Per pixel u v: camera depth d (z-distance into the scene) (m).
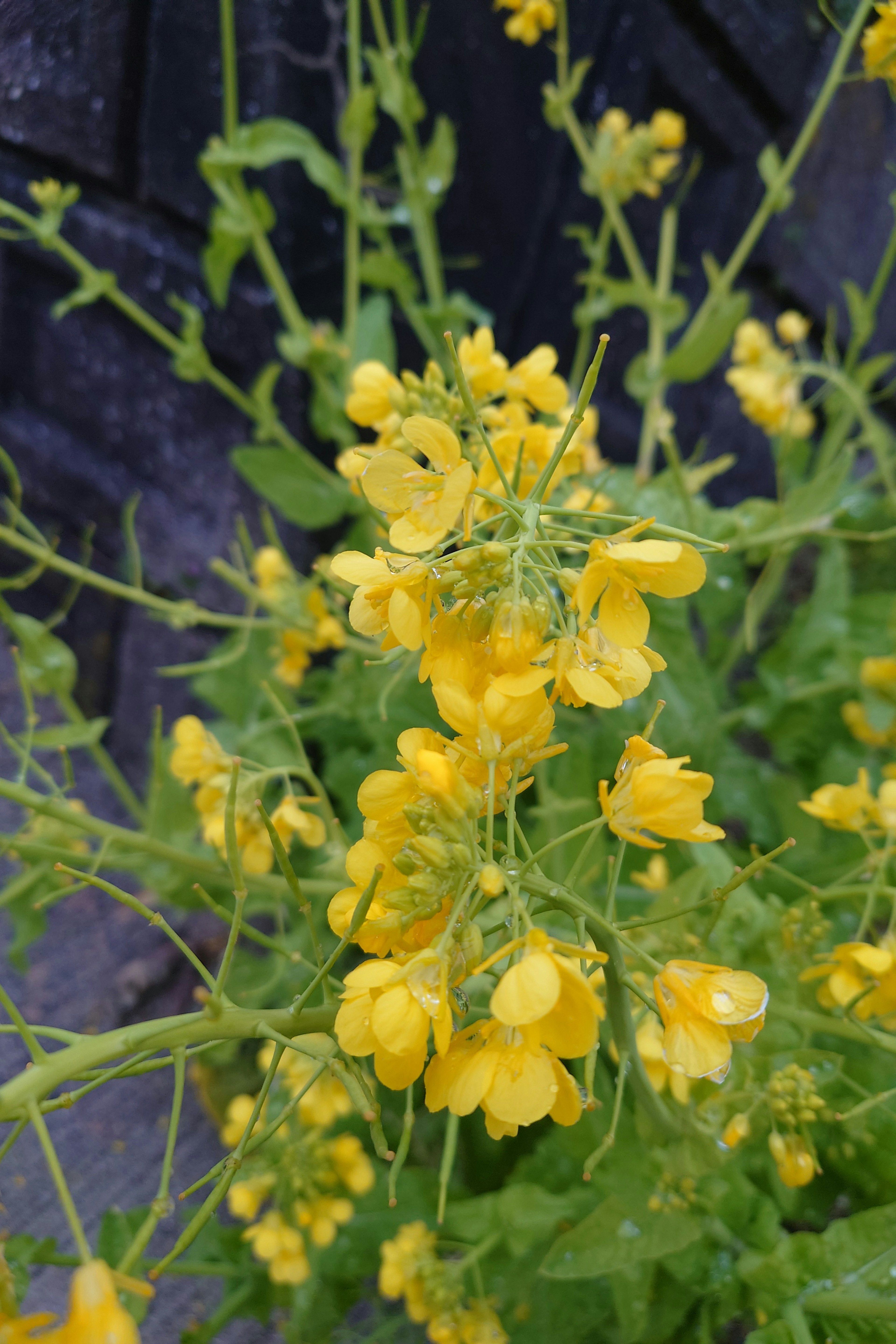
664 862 0.34
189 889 0.38
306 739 0.47
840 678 0.38
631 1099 0.29
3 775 0.55
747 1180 0.27
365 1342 0.33
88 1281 0.16
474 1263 0.29
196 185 0.42
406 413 0.25
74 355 0.50
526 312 0.53
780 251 0.58
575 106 0.48
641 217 0.53
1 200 0.41
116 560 0.55
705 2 0.47
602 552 0.18
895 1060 0.29
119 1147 0.41
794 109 0.53
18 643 0.40
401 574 0.18
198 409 0.48
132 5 0.35
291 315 0.39
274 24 0.38
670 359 0.40
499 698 0.18
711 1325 0.28
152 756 0.55
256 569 0.38
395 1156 0.18
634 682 0.18
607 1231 0.25
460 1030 0.19
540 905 0.19
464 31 0.43
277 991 0.38
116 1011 0.46
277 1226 0.30
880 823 0.26
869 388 0.62
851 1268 0.25
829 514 0.38
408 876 0.17
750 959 0.27
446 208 0.47
